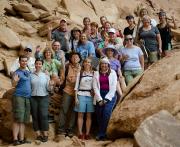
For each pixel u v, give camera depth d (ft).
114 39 37.19
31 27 52.90
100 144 28.99
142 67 34.94
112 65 32.99
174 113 25.81
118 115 27.76
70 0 60.80
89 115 31.01
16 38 48.11
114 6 66.23
